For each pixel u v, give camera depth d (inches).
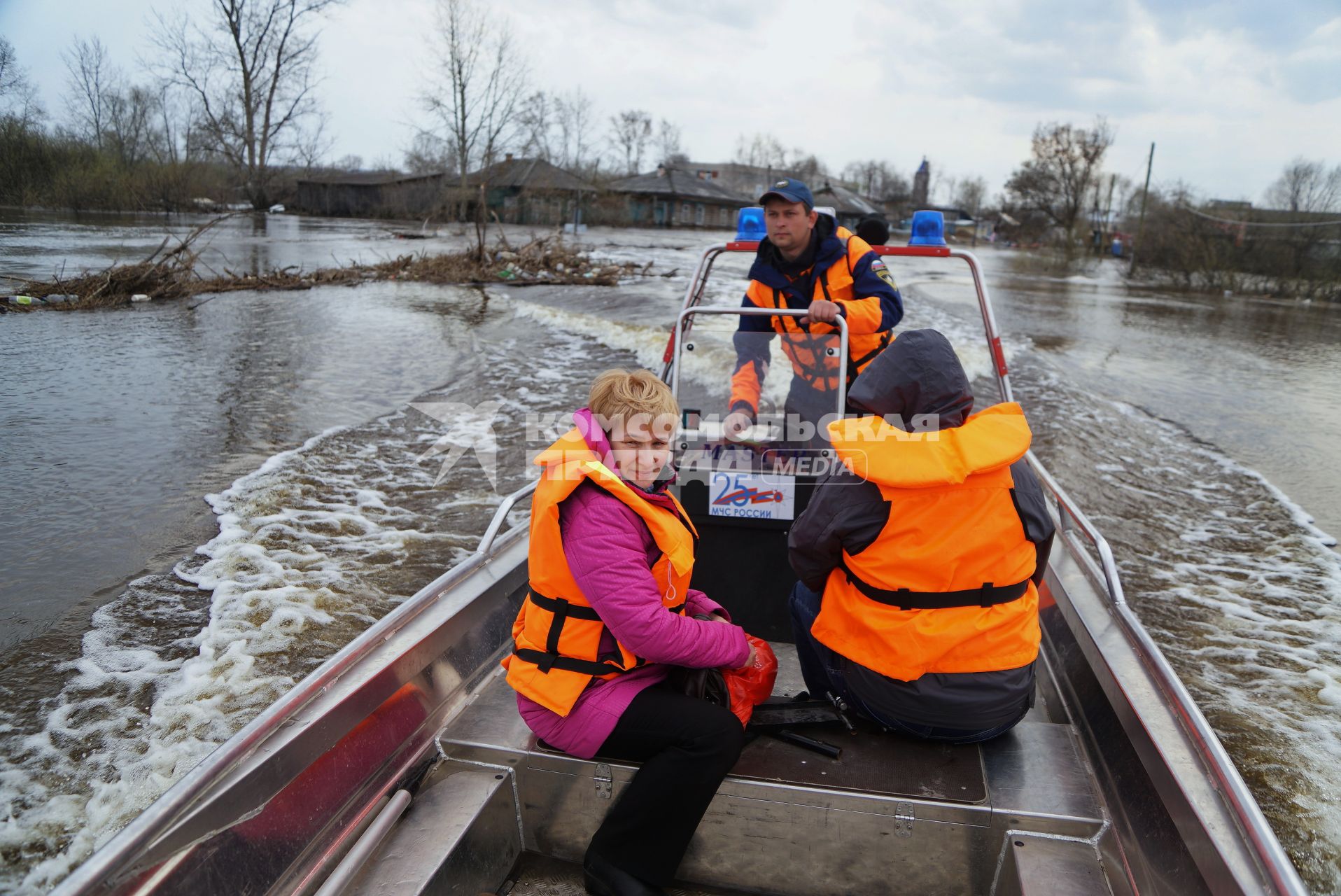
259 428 264.2
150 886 55.1
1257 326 665.0
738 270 819.4
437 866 68.4
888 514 68.5
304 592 162.6
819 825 73.5
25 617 149.6
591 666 71.2
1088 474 251.6
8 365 333.4
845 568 74.4
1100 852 69.2
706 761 69.4
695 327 109.3
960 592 69.6
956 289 849.5
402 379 339.3
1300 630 163.0
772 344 107.2
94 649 141.3
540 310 526.6
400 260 738.8
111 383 312.3
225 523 192.1
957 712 71.9
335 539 187.0
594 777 76.4
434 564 177.2
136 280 534.6
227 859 60.9
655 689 73.1
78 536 182.5
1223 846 56.7
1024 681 72.7
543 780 78.8
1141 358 467.8
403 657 81.6
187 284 574.2
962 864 72.5
